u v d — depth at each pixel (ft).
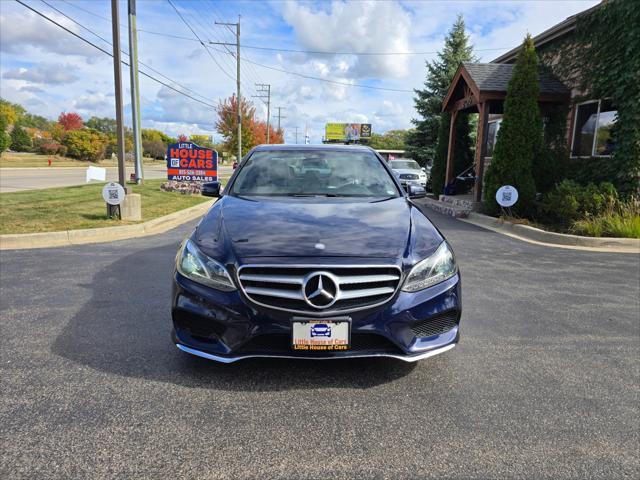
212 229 9.97
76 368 9.62
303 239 9.08
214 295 8.64
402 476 6.57
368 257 8.67
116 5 30.96
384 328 8.54
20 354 10.27
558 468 6.81
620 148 32.19
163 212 35.04
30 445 7.05
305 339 8.36
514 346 11.43
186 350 8.97
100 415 7.90
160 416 7.92
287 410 8.20
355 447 7.21
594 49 35.88
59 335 11.38
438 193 54.19
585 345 11.60
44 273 17.38
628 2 31.63
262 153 14.49
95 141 167.43
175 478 6.42
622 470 6.79
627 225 27.02
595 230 27.27
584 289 16.97
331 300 8.32
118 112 30.27
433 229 10.48
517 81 34.86
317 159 14.11
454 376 9.67
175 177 53.52
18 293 14.85
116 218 29.73
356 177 13.34
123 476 6.43
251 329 8.46
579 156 38.50
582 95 38.11
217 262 8.82
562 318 13.67
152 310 13.33
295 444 7.25
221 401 8.45
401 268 8.75
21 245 22.72
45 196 39.83
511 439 7.50
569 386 9.37
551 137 42.09
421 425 7.85
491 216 36.63
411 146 95.35
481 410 8.36
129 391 8.71
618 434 7.72
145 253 21.16
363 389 9.00
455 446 7.29
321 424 7.80
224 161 253.44
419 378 9.52
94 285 15.87
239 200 11.78
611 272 19.71
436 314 8.95
